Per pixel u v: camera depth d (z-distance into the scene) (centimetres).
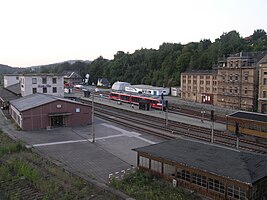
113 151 2822
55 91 6344
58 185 1920
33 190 1875
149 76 10894
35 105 3881
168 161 1947
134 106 6231
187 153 1981
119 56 14150
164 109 5653
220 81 6438
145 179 2011
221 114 5128
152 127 3947
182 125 4072
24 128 3769
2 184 1973
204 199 1728
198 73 7156
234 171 1630
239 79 5956
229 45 9106
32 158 2488
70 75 13838
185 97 7631
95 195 1777
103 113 5147
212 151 1956
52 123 3978
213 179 1702
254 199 1570
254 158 1805
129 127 3919
